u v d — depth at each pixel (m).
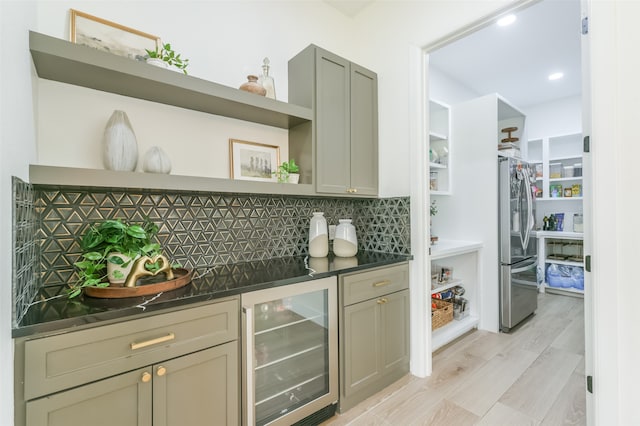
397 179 2.11
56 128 1.24
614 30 1.14
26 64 0.97
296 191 1.70
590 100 1.21
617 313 1.13
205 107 1.56
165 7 1.53
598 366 1.17
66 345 0.85
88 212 1.30
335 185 1.91
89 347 0.88
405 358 1.96
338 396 1.57
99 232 1.16
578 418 1.55
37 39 1.00
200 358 1.10
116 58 1.14
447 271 2.85
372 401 1.70
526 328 2.83
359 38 2.39
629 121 1.11
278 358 1.42
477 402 1.69
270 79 1.76
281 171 1.77
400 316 1.92
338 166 1.93
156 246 1.22
